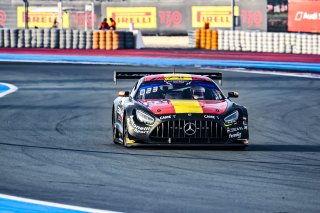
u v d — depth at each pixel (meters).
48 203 20.94
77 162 27.81
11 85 60.47
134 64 80.12
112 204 20.84
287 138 35.81
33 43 105.19
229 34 105.75
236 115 30.77
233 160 28.53
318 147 32.78
